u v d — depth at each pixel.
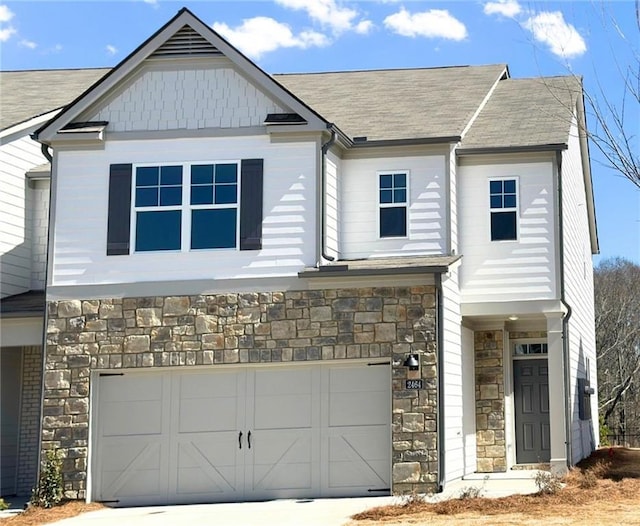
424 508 14.56
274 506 16.02
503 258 19.38
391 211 18.89
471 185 19.69
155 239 17.92
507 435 20.69
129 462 17.58
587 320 25.81
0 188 20.17
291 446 17.22
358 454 17.00
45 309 18.03
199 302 17.61
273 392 17.41
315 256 17.44
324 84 24.48
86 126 18.33
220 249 17.72
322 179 17.72
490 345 20.95
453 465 17.56
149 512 16.19
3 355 20.38
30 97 23.59
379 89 23.45
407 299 17.00
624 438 44.25
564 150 19.39
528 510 13.94
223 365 17.45
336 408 17.17
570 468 18.88
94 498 17.52
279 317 17.34
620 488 15.70
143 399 17.75
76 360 17.80
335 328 17.14
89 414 17.61
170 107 18.27
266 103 18.05
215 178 17.94
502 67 25.30
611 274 48.09
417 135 18.95
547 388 21.28
